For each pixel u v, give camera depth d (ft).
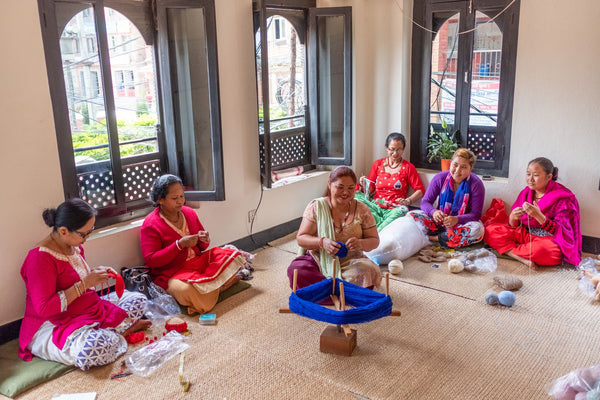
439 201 15.75
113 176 12.42
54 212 9.53
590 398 7.28
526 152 15.43
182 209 12.85
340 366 9.75
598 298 11.99
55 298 9.59
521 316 11.45
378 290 12.05
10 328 10.81
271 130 16.34
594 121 14.24
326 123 17.29
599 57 13.84
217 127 13.58
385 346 10.38
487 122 16.44
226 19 13.76
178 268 12.21
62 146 11.18
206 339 10.79
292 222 16.92
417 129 17.79
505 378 9.30
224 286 12.74
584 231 14.94
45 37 10.61
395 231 14.37
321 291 10.18
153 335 11.05
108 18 12.18
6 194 10.44
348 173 11.05
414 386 9.12
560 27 14.23
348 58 16.37
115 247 12.38
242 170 14.93
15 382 9.33
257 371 9.67
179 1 12.74
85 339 9.70
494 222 15.30
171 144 13.62
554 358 9.88
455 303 12.07
